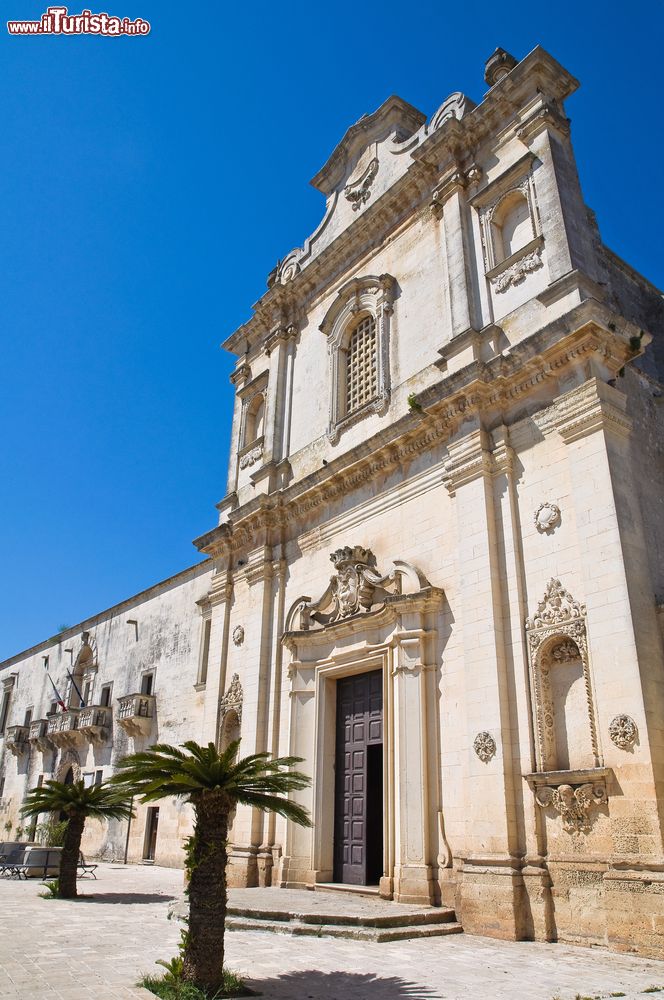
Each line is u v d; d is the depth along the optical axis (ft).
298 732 61.98
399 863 48.24
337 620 60.18
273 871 60.75
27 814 57.82
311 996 27.12
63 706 122.93
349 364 72.08
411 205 67.77
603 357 46.24
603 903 36.99
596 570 41.68
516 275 53.98
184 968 27.86
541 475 47.24
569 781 39.70
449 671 49.90
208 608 94.84
